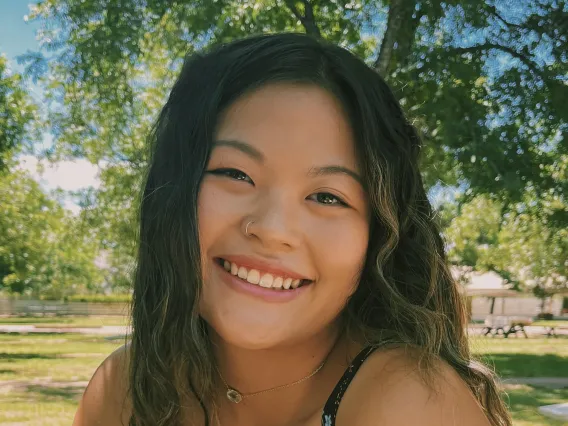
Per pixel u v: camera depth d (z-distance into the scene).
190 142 1.50
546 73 10.43
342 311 1.64
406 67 9.45
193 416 1.73
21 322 39.75
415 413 1.36
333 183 1.42
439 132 9.33
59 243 29.70
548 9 10.27
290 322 1.43
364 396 1.45
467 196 10.56
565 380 13.80
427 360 1.44
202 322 1.68
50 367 15.47
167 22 10.67
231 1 10.66
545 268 29.11
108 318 44.84
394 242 1.56
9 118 21.61
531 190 12.60
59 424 8.80
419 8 9.66
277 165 1.40
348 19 11.50
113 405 1.85
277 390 1.65
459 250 16.98
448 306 1.76
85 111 12.78
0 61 21.44
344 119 1.46
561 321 44.16
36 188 29.88
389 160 1.55
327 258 1.42
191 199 1.45
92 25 11.59
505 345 24.16
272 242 1.38
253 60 1.47
